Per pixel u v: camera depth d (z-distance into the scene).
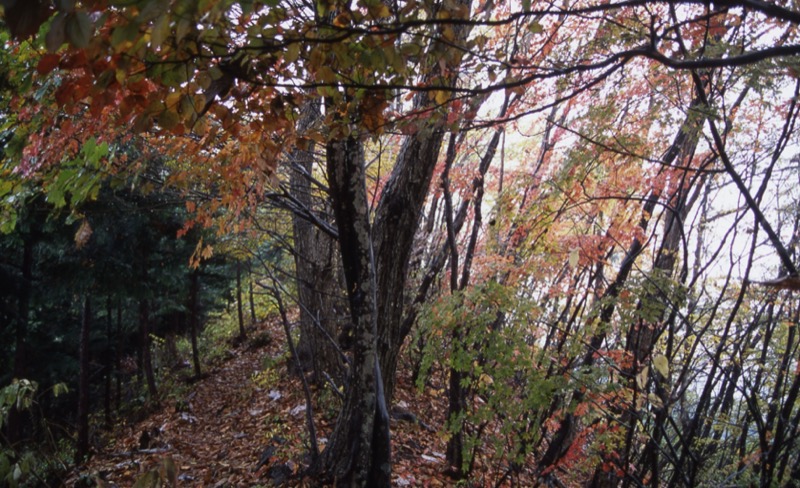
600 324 4.29
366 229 3.79
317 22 1.67
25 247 9.23
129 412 12.55
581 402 3.81
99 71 1.36
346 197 3.71
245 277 15.93
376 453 3.95
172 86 1.47
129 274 10.23
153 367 16.06
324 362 8.30
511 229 5.49
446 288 7.64
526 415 4.36
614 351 4.13
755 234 3.50
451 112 2.44
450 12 1.77
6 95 2.67
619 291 3.98
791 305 4.22
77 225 8.61
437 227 10.30
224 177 3.22
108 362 12.98
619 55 1.54
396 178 4.79
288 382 9.56
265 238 7.76
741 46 3.18
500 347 3.88
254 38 1.54
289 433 6.99
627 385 4.08
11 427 8.52
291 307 15.19
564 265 5.30
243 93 1.94
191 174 3.50
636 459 5.08
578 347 3.93
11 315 9.57
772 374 4.84
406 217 4.75
